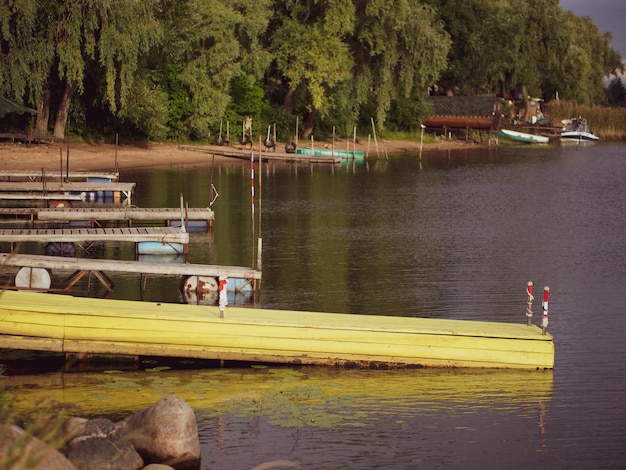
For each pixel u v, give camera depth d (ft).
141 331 53.93
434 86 319.47
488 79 326.24
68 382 51.75
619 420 47.88
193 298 72.79
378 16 229.45
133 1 166.71
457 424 46.93
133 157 190.39
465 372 54.95
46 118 184.85
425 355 55.06
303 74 223.51
